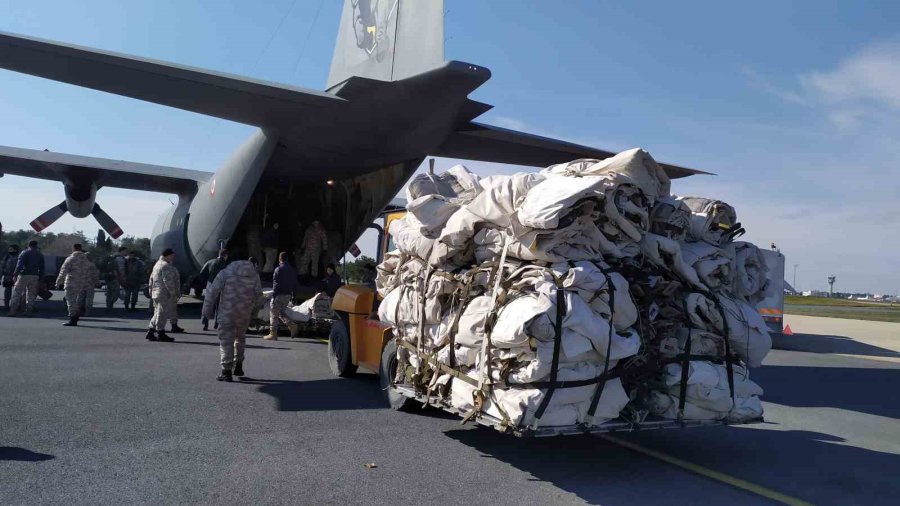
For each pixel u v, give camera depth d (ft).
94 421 17.98
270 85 28.35
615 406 14.97
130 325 41.83
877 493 15.26
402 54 31.71
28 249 45.16
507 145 36.29
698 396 15.88
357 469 15.14
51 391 21.26
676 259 16.35
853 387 31.91
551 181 15.25
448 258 17.22
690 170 38.78
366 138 34.55
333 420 19.69
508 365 14.25
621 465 16.74
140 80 27.35
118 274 51.65
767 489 15.28
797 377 34.83
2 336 33.37
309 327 39.47
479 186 19.42
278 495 13.19
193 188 59.36
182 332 39.11
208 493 13.09
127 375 24.57
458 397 15.99
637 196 16.46
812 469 17.16
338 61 39.60
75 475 13.75
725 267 17.52
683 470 16.53
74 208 59.31
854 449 19.52
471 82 27.14
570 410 14.46
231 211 44.80
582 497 14.12
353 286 27.27
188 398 21.42
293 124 33.86
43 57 24.82
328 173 42.42
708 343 16.67
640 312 15.87
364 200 44.06
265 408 20.75
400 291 19.77
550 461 16.69
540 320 13.69
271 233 47.70
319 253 46.73
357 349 25.35
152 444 16.20
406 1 31.86
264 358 31.12
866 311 154.92
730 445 19.51
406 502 13.19
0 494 12.50
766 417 23.90
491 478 15.06
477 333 15.44
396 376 20.59
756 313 17.69
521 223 14.80
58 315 46.29
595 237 15.47
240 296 24.71
